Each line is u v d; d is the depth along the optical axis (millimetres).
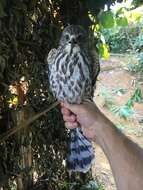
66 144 768
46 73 692
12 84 643
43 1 675
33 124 716
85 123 394
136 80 1977
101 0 682
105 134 373
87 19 699
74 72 516
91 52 553
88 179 888
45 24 683
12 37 607
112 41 2236
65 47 521
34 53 674
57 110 743
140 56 2096
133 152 361
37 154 747
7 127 657
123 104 1748
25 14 629
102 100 1759
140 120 1606
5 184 668
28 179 736
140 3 783
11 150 679
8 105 650
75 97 519
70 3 697
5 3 551
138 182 352
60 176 807
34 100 699
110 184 1112
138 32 2213
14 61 632
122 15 768
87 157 571
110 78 1988
